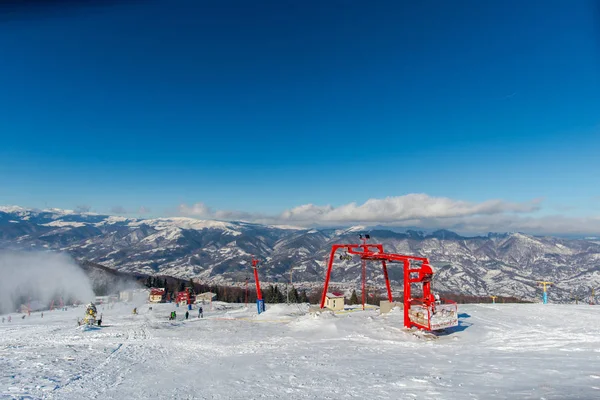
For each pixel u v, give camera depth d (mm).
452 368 17562
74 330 38312
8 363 23000
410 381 15453
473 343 24875
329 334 30359
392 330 29984
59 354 26031
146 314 63344
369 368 18641
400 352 22906
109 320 51531
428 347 24203
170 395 15664
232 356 24688
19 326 49125
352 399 13578
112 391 16719
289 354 23969
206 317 52312
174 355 25625
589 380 13797
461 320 33531
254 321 42312
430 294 29109
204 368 21266
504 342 24562
